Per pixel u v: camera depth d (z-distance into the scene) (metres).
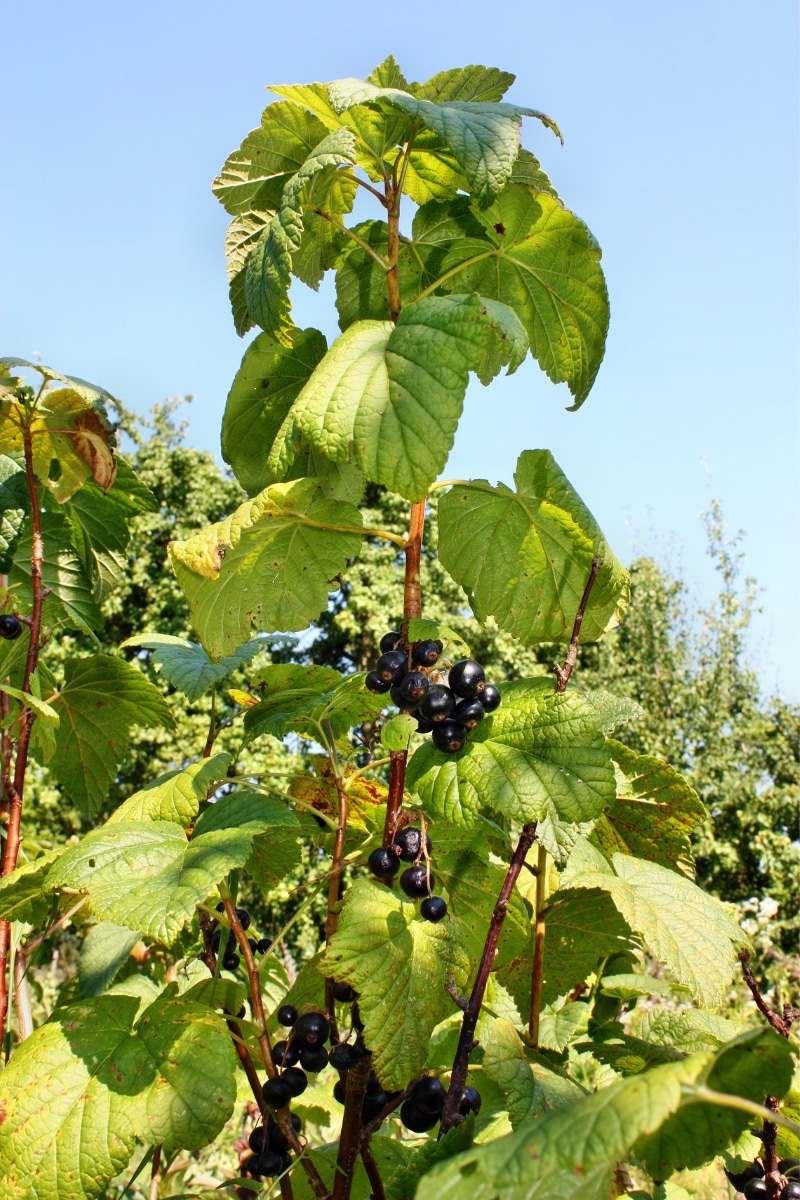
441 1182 1.05
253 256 2.00
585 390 2.38
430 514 15.87
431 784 1.82
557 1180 1.16
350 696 2.01
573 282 2.25
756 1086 1.32
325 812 2.45
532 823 1.73
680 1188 2.33
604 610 2.25
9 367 2.21
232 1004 2.16
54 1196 1.60
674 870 2.54
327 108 2.04
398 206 2.11
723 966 1.89
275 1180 1.88
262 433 2.37
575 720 1.81
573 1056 2.83
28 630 2.65
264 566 2.18
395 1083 1.59
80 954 2.83
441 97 2.13
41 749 2.83
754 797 14.41
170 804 1.94
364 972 1.62
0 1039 2.10
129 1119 1.66
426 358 1.72
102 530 2.94
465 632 15.44
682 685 15.50
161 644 2.71
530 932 2.38
